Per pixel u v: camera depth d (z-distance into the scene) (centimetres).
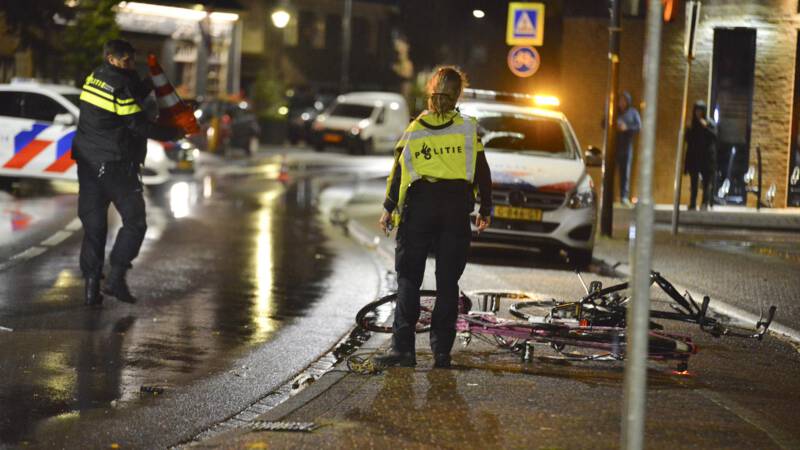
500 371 2386
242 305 3316
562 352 2583
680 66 6956
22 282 3531
